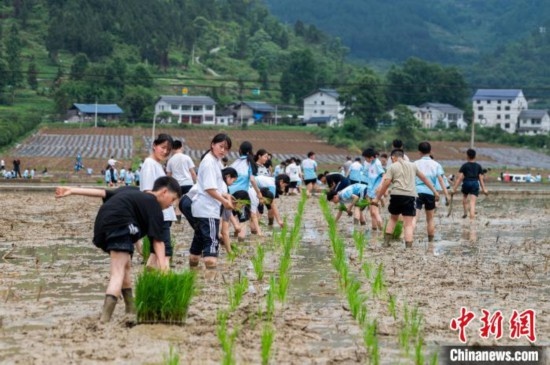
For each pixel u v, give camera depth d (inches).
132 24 7421.3
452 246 665.6
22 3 7588.6
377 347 303.7
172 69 7017.7
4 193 1413.6
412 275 498.6
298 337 329.7
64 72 6156.5
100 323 345.4
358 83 4886.8
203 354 298.4
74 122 5000.0
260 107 5812.0
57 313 368.8
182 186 680.4
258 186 746.2
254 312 374.6
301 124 5816.9
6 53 6043.3
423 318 368.5
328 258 580.4
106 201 368.5
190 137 4517.7
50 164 3019.2
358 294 402.9
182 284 347.9
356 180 924.0
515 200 1475.1
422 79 6397.6
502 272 515.5
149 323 344.2
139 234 362.3
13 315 362.3
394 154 660.7
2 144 3599.9
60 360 287.9
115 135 4468.5
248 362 291.0
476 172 941.8
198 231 512.1
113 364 284.5
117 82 5821.9
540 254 616.1
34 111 4977.9
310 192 1423.5
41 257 555.8
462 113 6092.5
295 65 6604.3
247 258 568.1
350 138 4448.8
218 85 6756.9
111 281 356.5
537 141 4736.7
